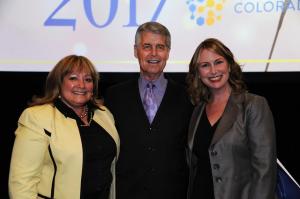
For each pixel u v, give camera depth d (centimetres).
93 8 290
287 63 276
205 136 209
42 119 191
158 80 237
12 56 297
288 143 311
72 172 190
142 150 224
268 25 277
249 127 195
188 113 232
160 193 222
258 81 282
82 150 193
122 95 237
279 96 311
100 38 290
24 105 329
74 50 292
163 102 232
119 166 227
